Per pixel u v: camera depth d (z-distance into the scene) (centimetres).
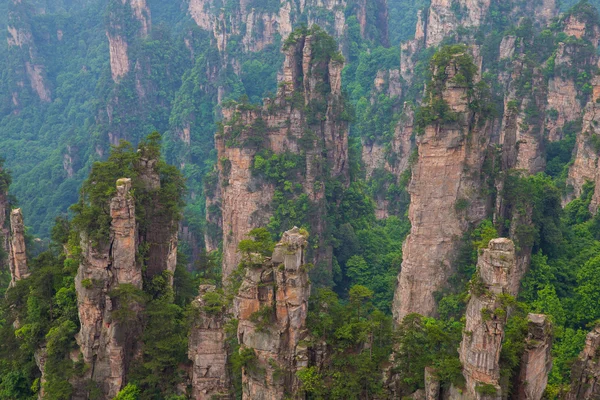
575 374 6488
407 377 6512
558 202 10544
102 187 7600
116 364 7319
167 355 7331
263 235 7256
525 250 9756
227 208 12838
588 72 15338
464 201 9931
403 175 10831
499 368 5903
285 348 6550
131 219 7369
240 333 6675
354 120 13650
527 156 14200
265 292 6581
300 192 12438
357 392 6406
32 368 7950
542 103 14362
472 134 9838
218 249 14038
